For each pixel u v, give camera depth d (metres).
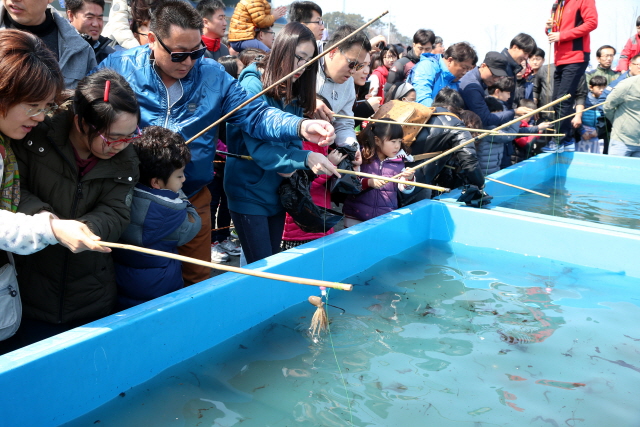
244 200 2.60
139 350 1.69
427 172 3.69
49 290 1.82
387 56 5.49
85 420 1.53
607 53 6.46
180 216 2.07
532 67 5.74
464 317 2.30
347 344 2.04
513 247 3.13
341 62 2.97
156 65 2.25
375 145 3.34
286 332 2.10
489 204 4.08
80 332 1.57
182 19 2.04
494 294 2.55
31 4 2.31
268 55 2.54
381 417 1.61
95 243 1.47
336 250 2.54
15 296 1.69
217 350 1.93
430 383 1.80
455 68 4.75
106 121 1.63
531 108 5.32
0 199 1.60
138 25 3.25
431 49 5.64
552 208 4.34
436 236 3.36
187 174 2.33
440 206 3.30
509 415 1.65
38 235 1.49
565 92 5.77
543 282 2.70
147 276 2.08
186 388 1.71
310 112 2.63
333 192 3.06
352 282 2.62
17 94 1.44
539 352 2.03
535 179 5.33
